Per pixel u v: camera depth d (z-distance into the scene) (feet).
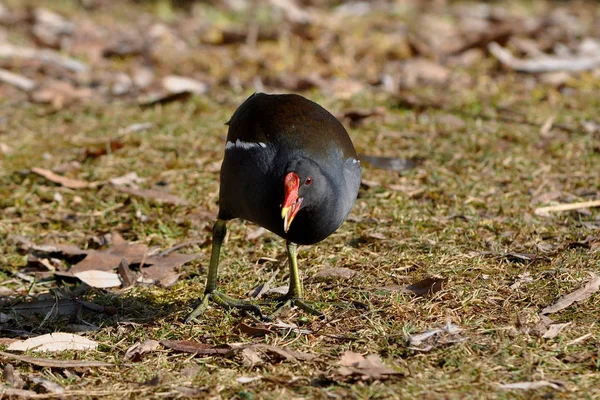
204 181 40.32
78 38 64.75
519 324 26.17
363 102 51.83
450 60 61.72
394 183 39.91
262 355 25.53
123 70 59.67
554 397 22.50
